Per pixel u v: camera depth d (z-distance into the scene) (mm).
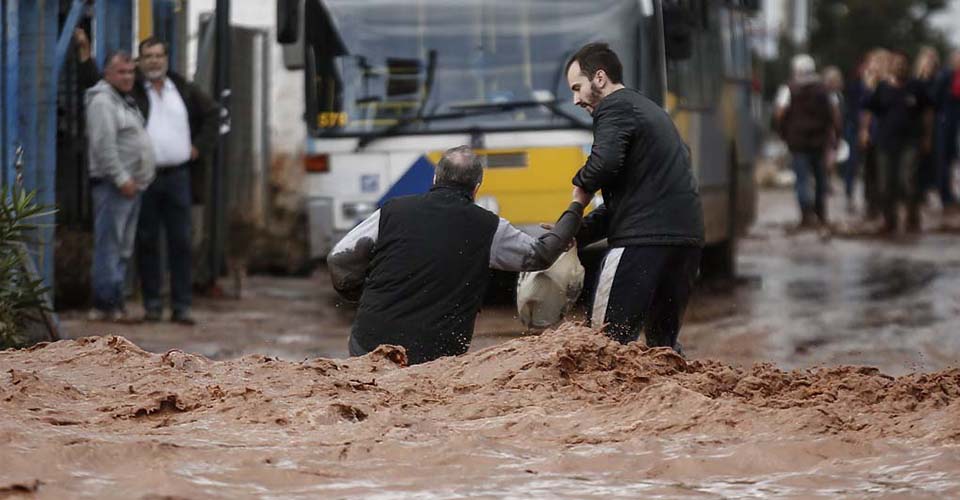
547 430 12367
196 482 10422
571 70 19609
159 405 12758
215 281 36125
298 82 43281
